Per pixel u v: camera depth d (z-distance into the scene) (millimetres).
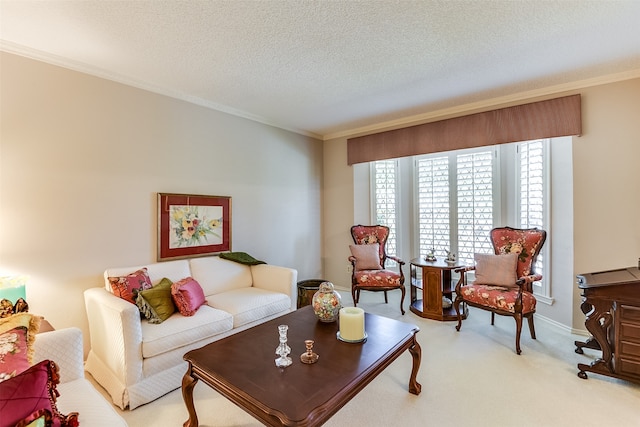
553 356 2498
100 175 2539
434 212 4312
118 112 2645
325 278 4871
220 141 3443
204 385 2152
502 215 3787
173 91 2992
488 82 2885
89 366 2264
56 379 1190
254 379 1428
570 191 2938
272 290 3143
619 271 2348
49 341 1522
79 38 2066
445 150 3633
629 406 1859
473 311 3680
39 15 1801
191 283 2549
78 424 1145
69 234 2377
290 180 4328
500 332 3006
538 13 1875
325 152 4859
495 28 2027
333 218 4777
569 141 2951
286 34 2061
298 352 1684
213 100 3289
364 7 1792
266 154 3990
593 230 2814
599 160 2779
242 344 1789
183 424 1751
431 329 3098
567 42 2207
